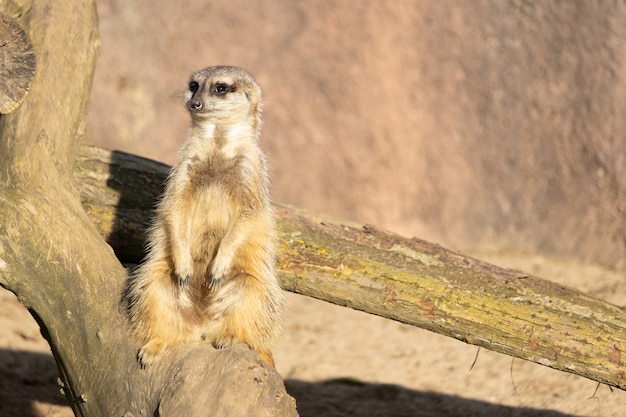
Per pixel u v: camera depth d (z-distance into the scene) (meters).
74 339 7.75
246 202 8.10
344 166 16.89
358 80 16.91
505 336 8.84
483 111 16.78
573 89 16.16
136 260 9.77
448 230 16.73
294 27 17.17
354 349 13.66
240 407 6.56
